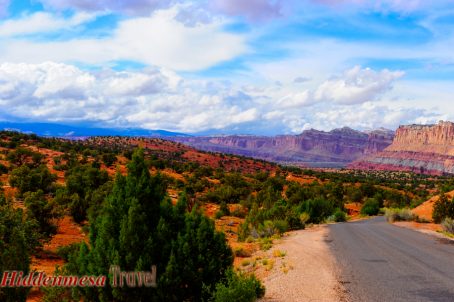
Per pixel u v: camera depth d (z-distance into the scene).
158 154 172.38
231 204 77.25
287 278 13.09
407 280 12.24
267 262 16.56
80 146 130.38
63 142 134.12
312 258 17.02
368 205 72.69
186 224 10.38
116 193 10.07
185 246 9.67
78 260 9.71
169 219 10.42
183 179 100.38
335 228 32.97
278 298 10.62
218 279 10.17
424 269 13.79
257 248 23.22
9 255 9.45
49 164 88.00
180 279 9.35
